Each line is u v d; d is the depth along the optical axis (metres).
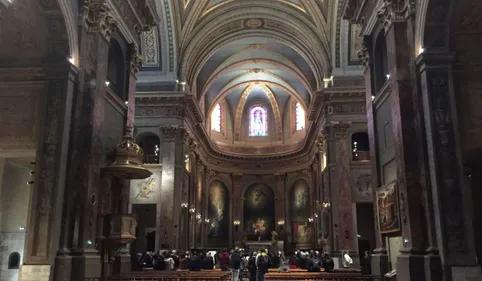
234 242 38.16
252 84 40.19
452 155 9.56
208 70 31.80
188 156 27.69
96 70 11.23
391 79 11.09
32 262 9.63
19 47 11.04
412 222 9.73
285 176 39.75
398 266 10.05
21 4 10.09
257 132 42.12
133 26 14.43
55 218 9.87
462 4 9.88
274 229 39.53
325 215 25.81
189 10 25.33
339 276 12.00
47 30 10.55
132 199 24.33
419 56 10.22
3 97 11.11
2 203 13.86
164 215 23.81
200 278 11.39
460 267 8.91
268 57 32.22
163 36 24.89
